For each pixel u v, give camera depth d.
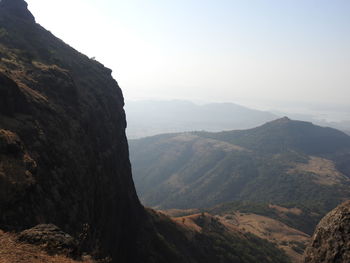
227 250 102.81
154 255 64.56
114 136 56.91
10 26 69.06
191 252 87.25
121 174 56.81
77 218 28.20
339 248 19.12
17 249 14.73
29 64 47.59
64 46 84.12
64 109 41.62
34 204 21.94
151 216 85.88
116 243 46.31
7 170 21.02
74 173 32.31
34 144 28.00
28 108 32.38
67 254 15.94
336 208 21.72
